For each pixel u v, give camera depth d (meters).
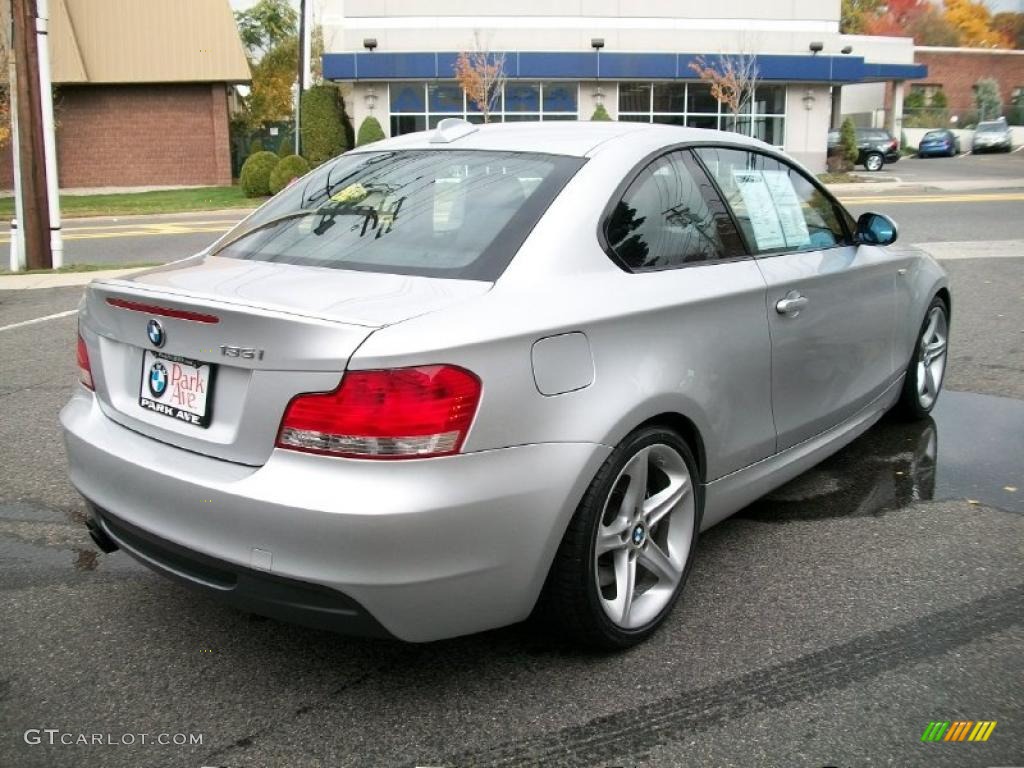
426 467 2.47
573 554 2.79
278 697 2.86
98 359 3.10
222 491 2.56
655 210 3.30
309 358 2.47
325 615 2.54
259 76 47.69
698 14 30.12
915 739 2.62
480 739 2.65
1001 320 8.04
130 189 32.78
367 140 28.09
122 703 2.83
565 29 29.80
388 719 2.74
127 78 32.00
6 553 3.87
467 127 3.83
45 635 3.22
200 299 2.69
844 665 2.98
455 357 2.51
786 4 30.59
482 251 2.93
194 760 2.57
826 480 4.59
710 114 30.84
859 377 4.38
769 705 2.78
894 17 89.31
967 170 35.94
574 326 2.76
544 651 3.09
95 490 2.99
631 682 2.90
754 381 3.50
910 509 4.23
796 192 4.14
